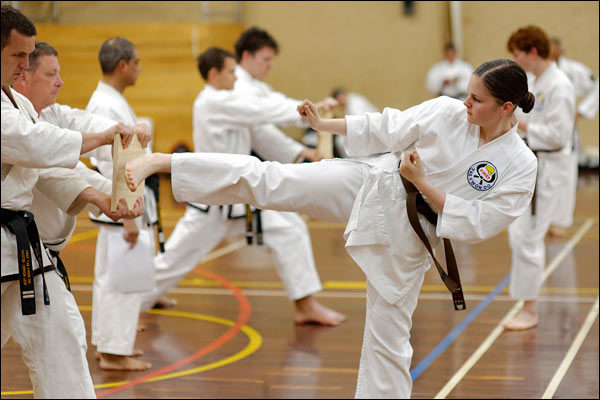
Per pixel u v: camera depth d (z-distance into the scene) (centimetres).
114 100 470
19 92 338
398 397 336
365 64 1521
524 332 562
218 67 578
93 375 478
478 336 553
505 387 450
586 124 1531
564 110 565
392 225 322
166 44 1423
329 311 600
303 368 489
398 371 335
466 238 309
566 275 744
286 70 1531
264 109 569
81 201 314
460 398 434
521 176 313
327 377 471
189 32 1424
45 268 295
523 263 572
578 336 551
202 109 579
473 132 314
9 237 287
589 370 480
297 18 1514
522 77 300
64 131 285
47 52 341
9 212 288
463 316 607
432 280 739
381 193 323
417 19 1506
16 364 491
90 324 553
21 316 292
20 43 274
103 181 341
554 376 469
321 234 1013
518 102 304
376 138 334
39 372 296
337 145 1259
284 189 324
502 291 688
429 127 314
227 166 321
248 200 329
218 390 449
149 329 580
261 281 741
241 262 830
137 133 307
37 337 294
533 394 439
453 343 536
